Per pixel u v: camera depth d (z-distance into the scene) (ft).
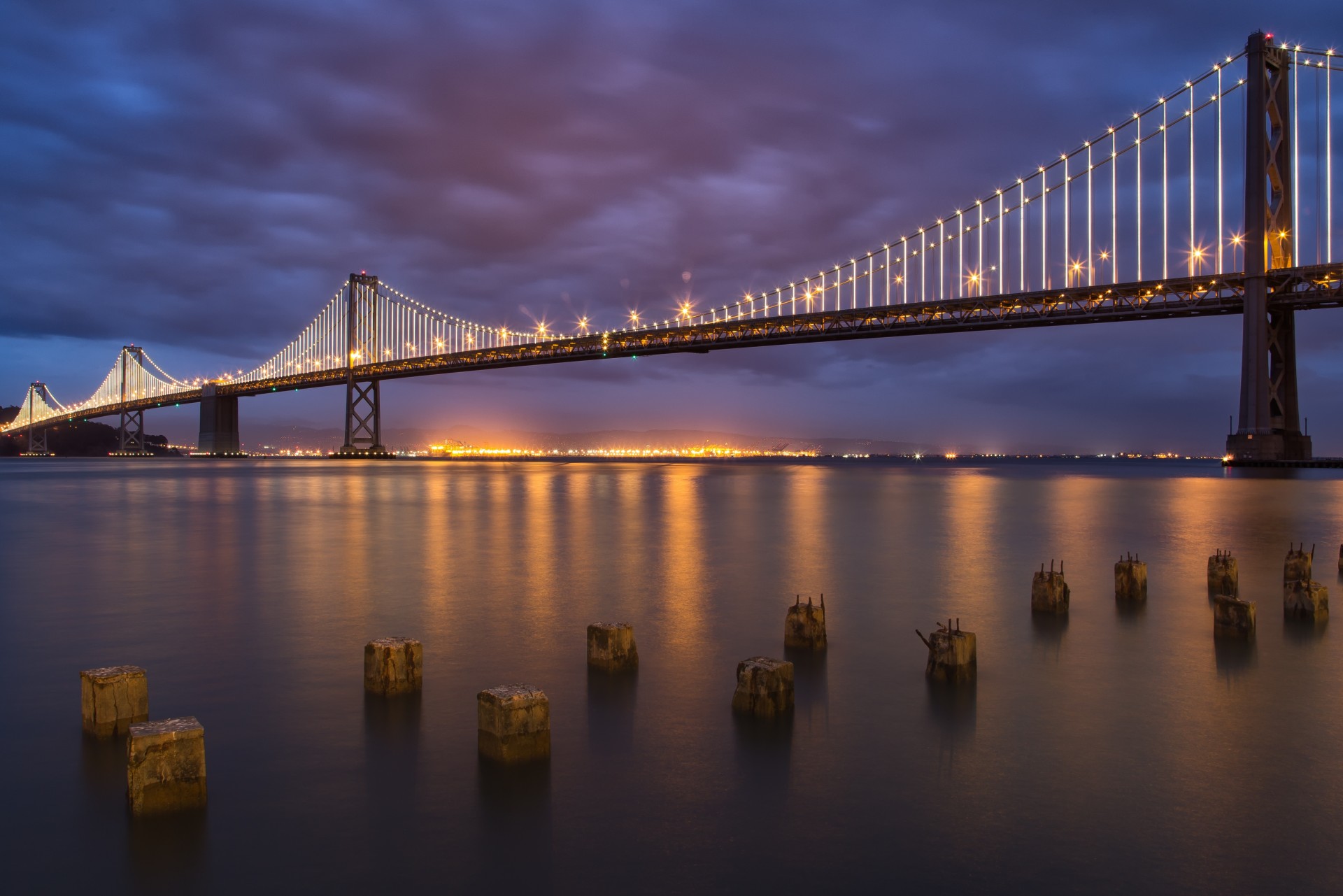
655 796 19.22
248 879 16.08
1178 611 39.14
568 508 109.19
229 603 41.42
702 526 82.69
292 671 29.07
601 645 29.01
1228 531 76.84
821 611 32.17
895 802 18.93
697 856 16.75
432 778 20.13
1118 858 16.60
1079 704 25.31
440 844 17.19
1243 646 32.37
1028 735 22.77
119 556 59.62
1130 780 19.97
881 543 67.36
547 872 16.22
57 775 20.53
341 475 244.63
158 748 18.71
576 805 18.79
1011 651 31.55
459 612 39.06
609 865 16.43
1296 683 27.45
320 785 19.77
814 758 21.33
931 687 27.20
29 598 42.88
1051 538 71.10
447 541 69.41
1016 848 16.98
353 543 67.97
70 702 25.99
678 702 25.59
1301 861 16.48
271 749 21.91
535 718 21.42
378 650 26.32
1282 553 59.88
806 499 130.21
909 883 15.80
